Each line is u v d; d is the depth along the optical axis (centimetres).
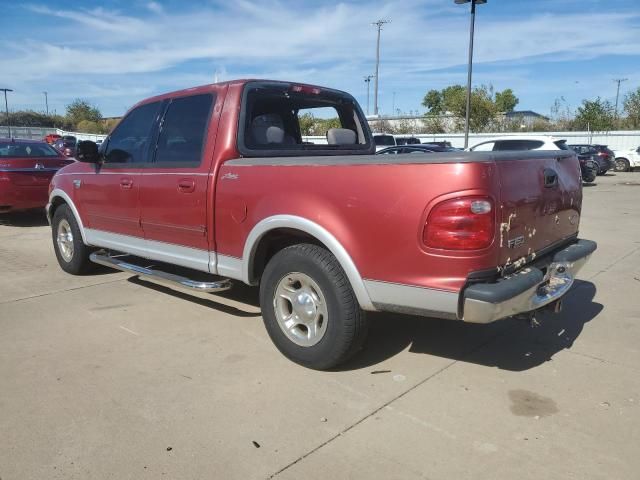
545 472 264
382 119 4534
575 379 361
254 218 379
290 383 356
